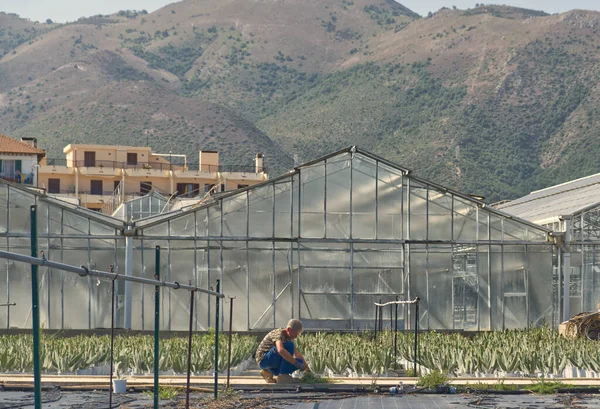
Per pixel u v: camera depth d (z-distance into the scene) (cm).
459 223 6172
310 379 3275
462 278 6150
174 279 6034
